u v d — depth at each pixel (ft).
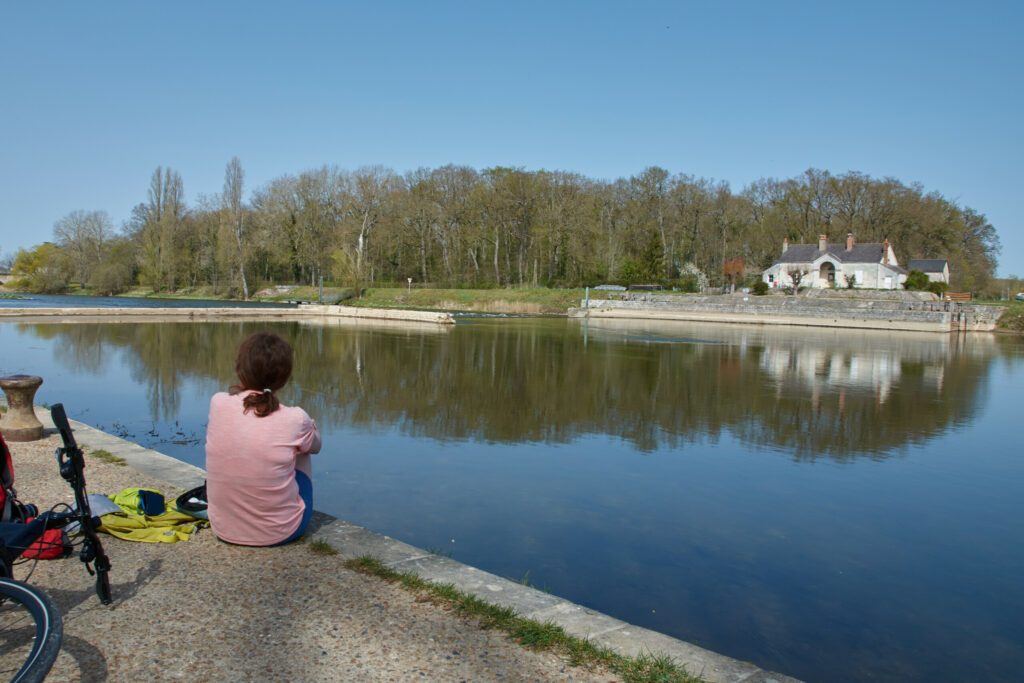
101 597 13.94
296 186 234.17
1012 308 174.29
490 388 63.46
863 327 169.89
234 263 228.02
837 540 27.66
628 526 28.09
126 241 245.45
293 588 15.26
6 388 30.14
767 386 69.46
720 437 45.93
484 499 30.66
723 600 21.67
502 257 253.03
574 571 23.31
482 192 234.79
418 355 88.74
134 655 12.21
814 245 247.09
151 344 90.89
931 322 162.20
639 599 21.42
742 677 12.59
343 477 33.40
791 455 41.63
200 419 45.70
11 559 12.78
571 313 205.98
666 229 255.91
